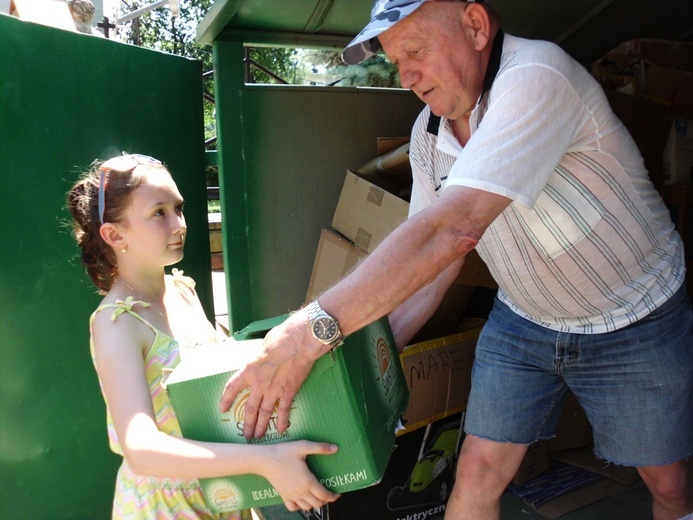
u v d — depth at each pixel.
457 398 2.38
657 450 1.65
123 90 2.40
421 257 1.23
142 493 1.49
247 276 2.92
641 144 2.97
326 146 3.01
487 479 1.79
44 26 2.11
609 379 1.67
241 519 1.62
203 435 1.29
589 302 1.61
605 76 3.37
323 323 1.18
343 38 3.02
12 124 2.03
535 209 1.51
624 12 3.27
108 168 1.59
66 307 2.21
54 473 2.22
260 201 2.91
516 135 1.29
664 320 1.61
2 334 2.04
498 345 1.81
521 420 1.77
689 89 3.35
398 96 3.15
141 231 1.57
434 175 1.78
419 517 2.37
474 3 1.40
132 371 1.41
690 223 2.96
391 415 1.47
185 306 1.75
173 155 2.65
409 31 1.42
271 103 2.89
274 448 1.24
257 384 1.23
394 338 1.82
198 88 2.78
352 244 2.70
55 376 2.19
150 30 14.12
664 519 1.77
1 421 2.06
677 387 1.61
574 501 2.47
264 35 2.86
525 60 1.35
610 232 1.52
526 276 1.63
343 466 1.25
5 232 2.02
